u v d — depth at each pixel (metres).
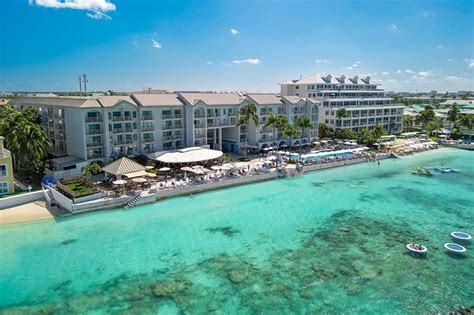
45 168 63.69
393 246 43.00
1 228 45.00
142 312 29.72
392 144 118.00
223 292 32.78
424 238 45.50
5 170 53.78
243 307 30.61
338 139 118.81
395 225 49.97
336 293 32.94
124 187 57.88
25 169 59.72
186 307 30.47
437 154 111.19
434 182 75.31
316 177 78.12
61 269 36.22
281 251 41.25
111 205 52.88
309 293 32.81
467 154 111.62
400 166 92.06
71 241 42.38
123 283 33.94
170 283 34.09
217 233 45.97
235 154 92.50
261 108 95.94
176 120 79.69
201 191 63.06
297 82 137.25
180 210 54.12
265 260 39.00
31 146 58.91
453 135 137.00
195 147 76.69
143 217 50.75
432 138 133.88
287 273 36.34
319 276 35.84
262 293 32.72
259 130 95.81
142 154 72.94
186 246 42.00
